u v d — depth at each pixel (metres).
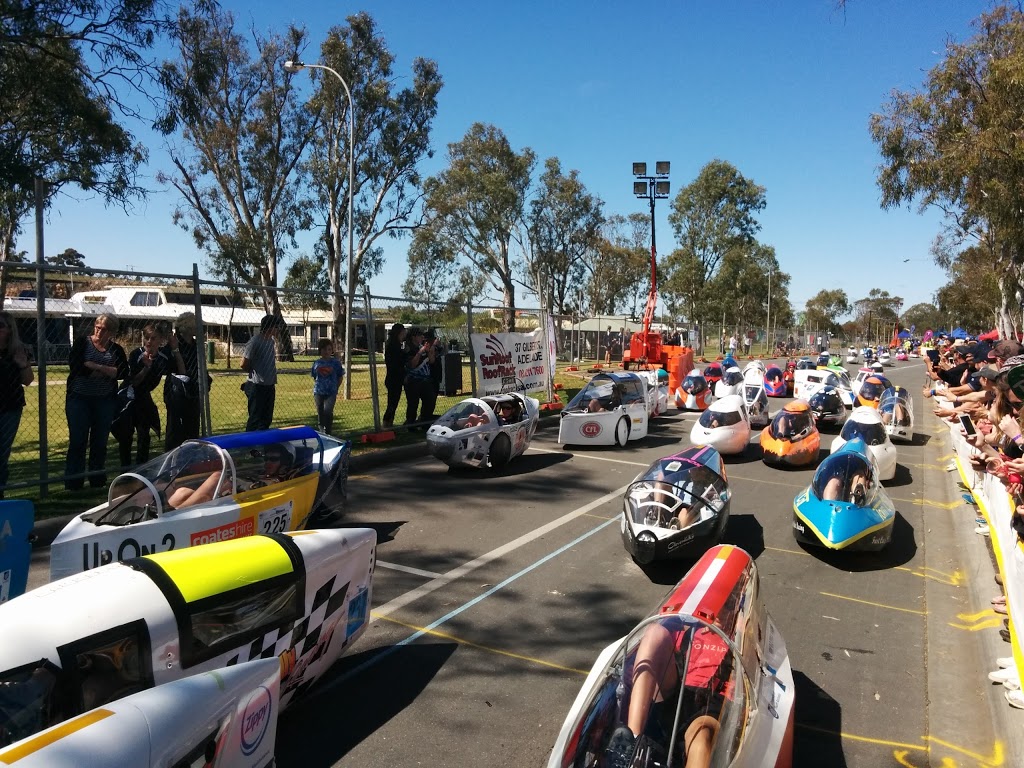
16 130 15.21
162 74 15.02
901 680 5.58
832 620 6.73
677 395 23.02
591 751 3.27
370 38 37.34
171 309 23.72
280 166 39.09
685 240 64.31
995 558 7.87
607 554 8.36
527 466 13.19
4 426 8.16
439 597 6.93
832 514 8.28
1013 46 17.39
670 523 7.60
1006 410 6.91
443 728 4.69
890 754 4.59
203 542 6.27
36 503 8.65
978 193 17.62
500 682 5.32
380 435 13.93
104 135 15.48
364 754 4.38
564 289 56.66
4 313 8.05
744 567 4.73
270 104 37.44
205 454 6.71
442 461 12.19
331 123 38.38
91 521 5.78
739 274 62.28
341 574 4.91
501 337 17.48
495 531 9.12
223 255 37.53
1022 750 4.28
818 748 4.64
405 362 15.08
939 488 12.74
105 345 9.21
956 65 18.58
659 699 3.42
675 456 8.54
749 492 11.99
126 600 3.56
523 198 50.56
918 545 9.19
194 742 3.06
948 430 18.86
